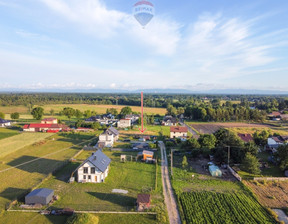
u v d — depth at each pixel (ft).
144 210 96.27
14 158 170.30
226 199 107.65
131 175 137.80
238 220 90.38
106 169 134.62
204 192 115.03
